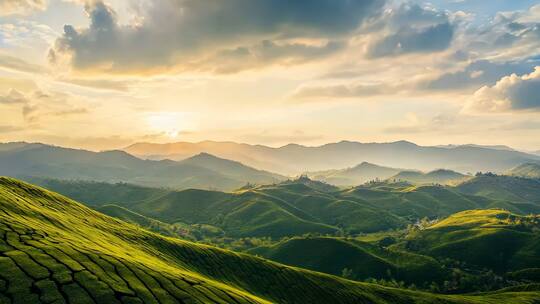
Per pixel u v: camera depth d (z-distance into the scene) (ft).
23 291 180.14
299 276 542.98
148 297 213.87
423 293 637.30
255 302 282.15
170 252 447.01
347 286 570.87
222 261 495.41
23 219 291.79
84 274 210.79
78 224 379.35
